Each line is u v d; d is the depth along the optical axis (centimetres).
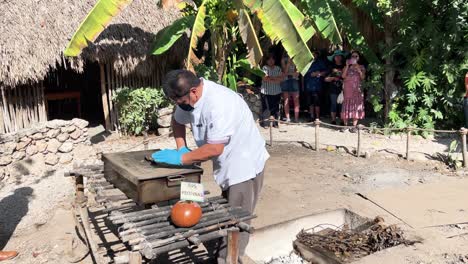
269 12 639
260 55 661
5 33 702
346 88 880
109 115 915
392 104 869
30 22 737
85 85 1245
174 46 927
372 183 580
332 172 634
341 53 944
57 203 526
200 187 286
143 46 871
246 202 336
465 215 462
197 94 302
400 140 812
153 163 323
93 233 427
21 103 761
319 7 755
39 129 653
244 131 325
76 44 693
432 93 837
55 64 741
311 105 992
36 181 613
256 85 1123
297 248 445
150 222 271
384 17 858
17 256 395
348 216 482
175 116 346
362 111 888
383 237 421
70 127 682
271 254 445
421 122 851
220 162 330
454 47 805
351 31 911
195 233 260
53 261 383
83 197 403
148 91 880
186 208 264
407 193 530
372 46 1016
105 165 354
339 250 423
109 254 381
